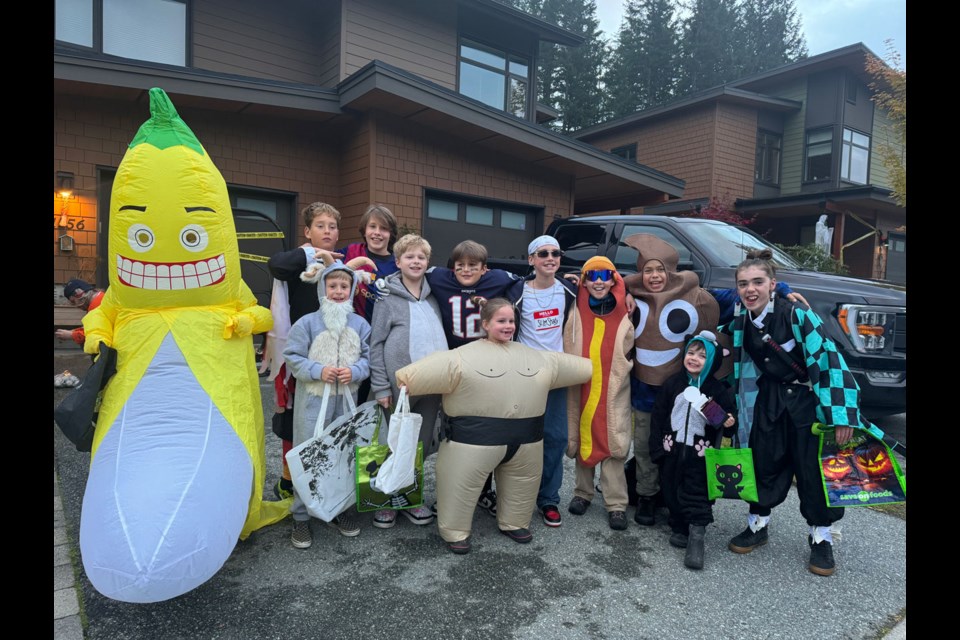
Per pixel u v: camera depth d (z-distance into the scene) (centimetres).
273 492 396
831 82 1719
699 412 325
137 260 271
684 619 266
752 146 1719
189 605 265
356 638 244
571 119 3456
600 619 263
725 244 580
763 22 4325
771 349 318
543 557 322
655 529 365
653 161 1792
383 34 1057
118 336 278
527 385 323
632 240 383
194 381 272
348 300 333
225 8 965
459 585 288
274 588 281
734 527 372
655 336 361
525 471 332
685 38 3794
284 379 350
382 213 390
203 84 799
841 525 377
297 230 970
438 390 316
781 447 320
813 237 1706
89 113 801
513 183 1119
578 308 377
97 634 242
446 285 362
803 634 257
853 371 457
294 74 1039
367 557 315
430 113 926
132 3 896
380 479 308
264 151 934
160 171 265
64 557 302
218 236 282
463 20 1180
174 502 238
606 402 360
